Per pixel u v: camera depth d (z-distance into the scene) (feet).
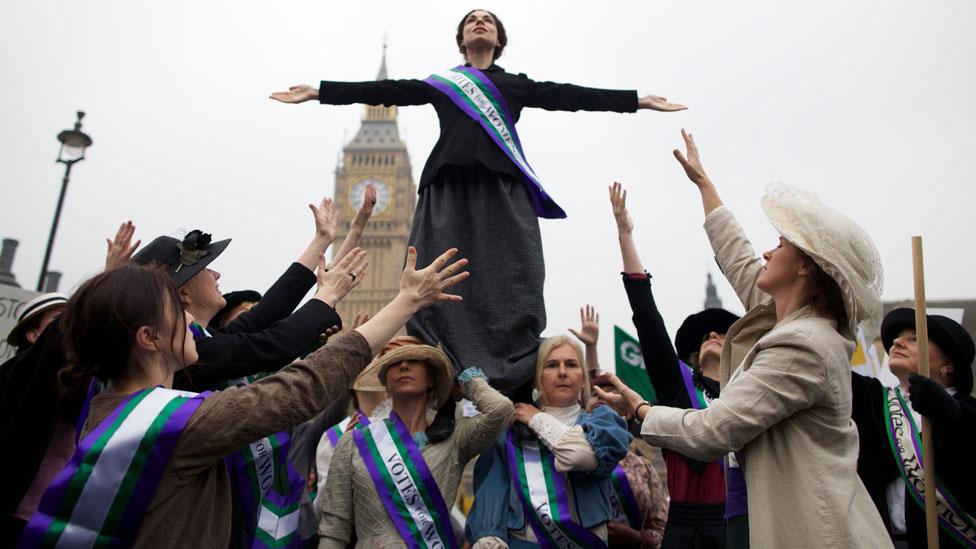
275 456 14.06
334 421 20.21
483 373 14.56
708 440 9.46
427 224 16.06
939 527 13.17
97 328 8.01
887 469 14.38
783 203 10.78
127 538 7.18
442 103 17.12
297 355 10.67
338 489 14.96
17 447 10.60
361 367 9.12
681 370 16.42
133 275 8.49
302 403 8.25
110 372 8.27
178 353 8.71
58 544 6.98
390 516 14.17
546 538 14.69
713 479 15.57
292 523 14.96
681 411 10.26
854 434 9.71
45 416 10.80
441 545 14.05
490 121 16.11
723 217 14.29
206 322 13.84
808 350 9.32
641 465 18.67
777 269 10.67
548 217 17.43
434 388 15.81
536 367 16.05
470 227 15.72
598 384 17.25
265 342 10.67
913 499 13.52
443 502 14.39
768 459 9.57
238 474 13.38
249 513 13.26
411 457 14.67
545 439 14.96
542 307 15.56
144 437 7.41
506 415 14.03
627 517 17.04
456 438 15.16
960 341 14.70
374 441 15.03
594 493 15.35
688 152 15.38
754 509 9.44
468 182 15.99
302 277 14.89
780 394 9.22
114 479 7.23
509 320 15.01
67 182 46.26
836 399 9.36
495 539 13.53
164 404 7.77
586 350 18.92
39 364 10.86
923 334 11.93
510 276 15.28
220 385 13.42
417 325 15.61
